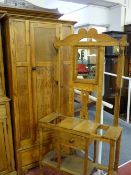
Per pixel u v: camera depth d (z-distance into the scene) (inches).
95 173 79.5
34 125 84.0
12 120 79.9
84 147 65.6
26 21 73.7
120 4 198.8
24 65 76.6
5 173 80.1
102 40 68.6
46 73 82.7
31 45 76.6
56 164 74.6
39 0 143.8
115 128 68.1
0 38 72.6
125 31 191.5
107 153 99.7
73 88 78.0
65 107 90.8
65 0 185.3
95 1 188.9
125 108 175.6
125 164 91.1
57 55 81.0
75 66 75.5
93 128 67.2
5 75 79.4
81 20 238.7
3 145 77.7
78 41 72.9
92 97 78.6
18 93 77.4
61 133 69.3
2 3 80.3
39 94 82.8
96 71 71.9
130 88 135.1
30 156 85.1
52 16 82.7
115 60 170.1
